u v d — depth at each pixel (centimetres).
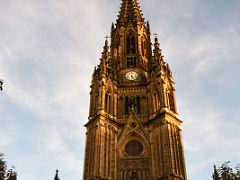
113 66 8944
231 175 5209
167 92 7619
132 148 6994
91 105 7762
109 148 6725
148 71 8825
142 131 7125
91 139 6925
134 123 7344
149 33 10319
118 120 7538
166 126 6712
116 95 8031
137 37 9788
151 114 7444
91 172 6288
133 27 10138
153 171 6362
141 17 10712
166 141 6469
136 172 6512
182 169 6309
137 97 8050
